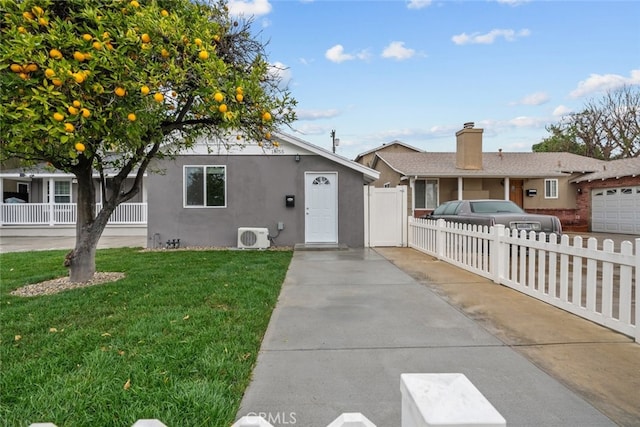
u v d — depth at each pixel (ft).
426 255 29.78
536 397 7.91
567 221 58.65
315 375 9.03
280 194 35.65
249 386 8.48
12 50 10.77
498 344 10.90
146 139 17.03
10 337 10.99
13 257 29.48
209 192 35.42
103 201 20.18
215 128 20.22
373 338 11.46
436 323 12.84
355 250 33.06
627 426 6.88
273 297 16.05
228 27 17.10
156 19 13.28
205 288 17.03
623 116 97.71
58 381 8.19
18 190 61.36
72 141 12.03
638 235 47.26
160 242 35.27
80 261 19.13
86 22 13.07
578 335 11.59
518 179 59.41
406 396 3.29
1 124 11.30
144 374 8.52
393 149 107.24
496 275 19.08
